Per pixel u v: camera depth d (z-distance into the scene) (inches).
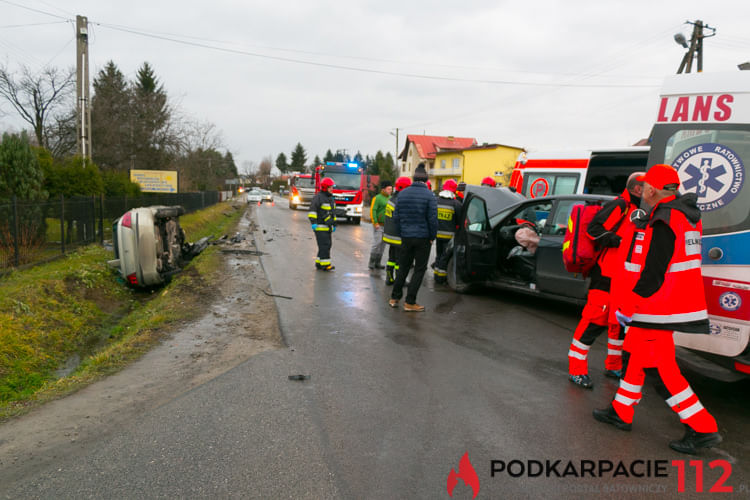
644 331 123.0
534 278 260.4
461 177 2117.4
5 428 124.0
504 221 277.3
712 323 147.0
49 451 112.7
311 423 128.1
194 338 201.8
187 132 1518.2
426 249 248.5
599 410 135.4
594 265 155.7
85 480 101.1
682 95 157.4
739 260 142.2
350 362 175.2
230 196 2490.2
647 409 144.6
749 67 169.3
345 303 268.7
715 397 156.2
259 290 296.2
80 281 309.6
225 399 142.3
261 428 124.9
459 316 245.8
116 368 167.6
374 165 3031.5
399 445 118.0
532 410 139.8
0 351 193.5
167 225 374.6
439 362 177.3
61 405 137.8
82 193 468.1
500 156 2042.3
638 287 122.5
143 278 331.0
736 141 146.2
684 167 155.6
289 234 674.2
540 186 485.7
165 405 137.9
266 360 175.8
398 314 247.0
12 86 1095.0
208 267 369.4
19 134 396.8
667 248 118.3
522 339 208.1
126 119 1343.5
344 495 97.6
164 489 98.3
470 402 143.9
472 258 292.5
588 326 156.3
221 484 100.3
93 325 266.7
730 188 146.0
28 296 252.7
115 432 122.0
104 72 1679.4
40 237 356.2
